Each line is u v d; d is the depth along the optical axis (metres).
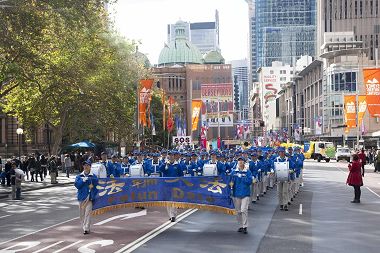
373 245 13.03
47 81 38.91
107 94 45.16
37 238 14.61
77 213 20.52
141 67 57.03
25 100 45.16
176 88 191.12
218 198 15.91
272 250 12.45
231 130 178.62
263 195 26.20
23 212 21.66
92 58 40.62
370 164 70.06
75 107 48.62
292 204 22.31
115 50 45.59
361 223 16.80
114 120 49.59
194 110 64.38
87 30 35.62
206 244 13.30
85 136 64.06
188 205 16.12
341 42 111.00
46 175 49.41
